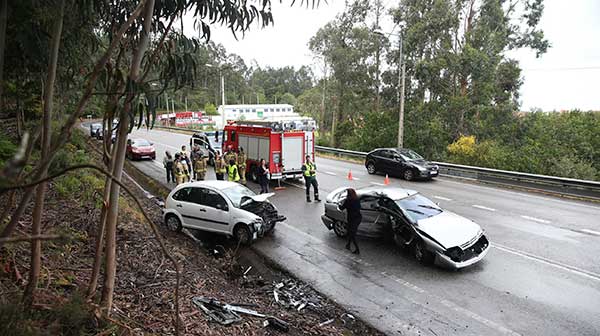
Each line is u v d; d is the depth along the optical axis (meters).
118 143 4.49
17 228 7.32
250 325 6.11
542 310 7.09
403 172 20.53
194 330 5.54
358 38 36.69
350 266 9.18
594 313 6.96
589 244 10.38
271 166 18.31
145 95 4.18
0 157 10.81
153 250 8.72
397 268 9.02
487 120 29.67
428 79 29.50
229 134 20.92
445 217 9.87
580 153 30.31
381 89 35.78
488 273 8.67
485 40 28.48
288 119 19.27
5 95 7.69
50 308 4.27
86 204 10.54
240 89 93.75
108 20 5.69
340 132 40.06
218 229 10.83
